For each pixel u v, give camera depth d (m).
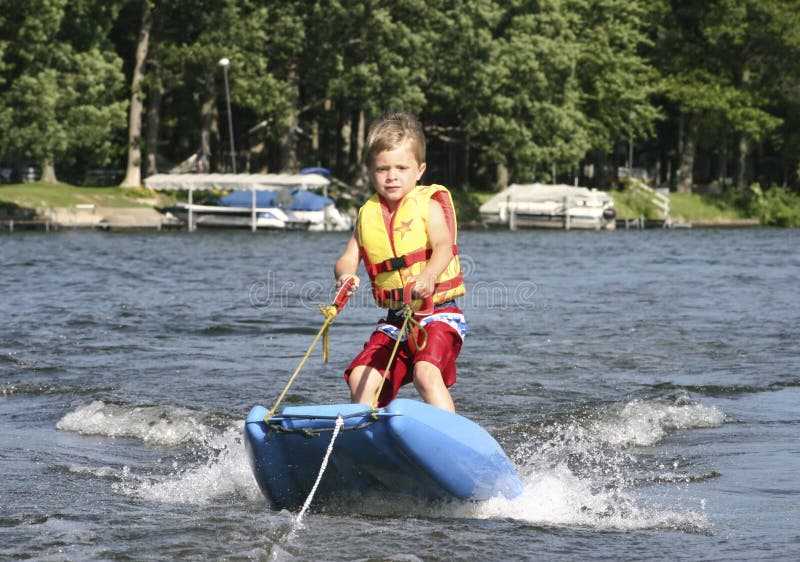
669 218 166.88
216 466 18.12
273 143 173.38
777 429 21.33
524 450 19.73
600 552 13.22
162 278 59.75
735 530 14.35
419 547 13.16
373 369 15.16
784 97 182.12
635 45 174.50
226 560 12.53
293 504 14.88
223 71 141.62
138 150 148.12
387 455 13.82
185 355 30.94
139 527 13.91
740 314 42.22
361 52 149.25
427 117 170.88
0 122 117.44
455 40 151.00
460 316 15.48
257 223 132.50
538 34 157.75
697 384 26.27
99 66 124.00
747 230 154.38
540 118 156.25
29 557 12.60
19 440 20.12
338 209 149.75
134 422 21.58
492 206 155.00
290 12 142.25
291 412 13.90
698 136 185.50
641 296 49.97
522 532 14.01
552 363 29.61
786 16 172.38
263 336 35.47
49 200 131.62
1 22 119.69
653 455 19.30
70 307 43.38
